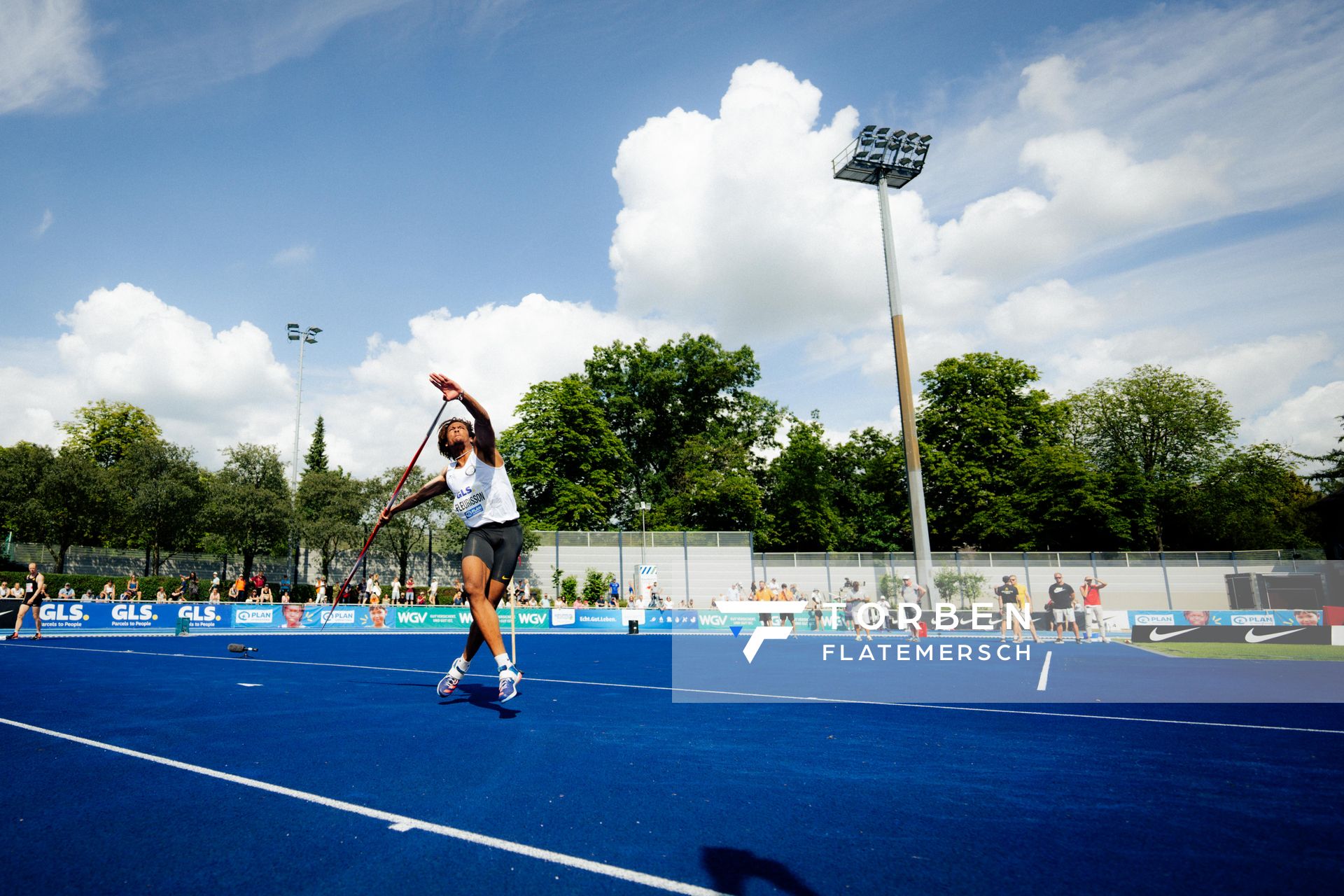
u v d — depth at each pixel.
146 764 3.89
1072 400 51.59
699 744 4.59
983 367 46.72
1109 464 49.28
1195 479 47.56
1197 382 47.97
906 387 25.98
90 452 54.28
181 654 12.48
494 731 4.91
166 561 44.06
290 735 4.70
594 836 2.84
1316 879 2.48
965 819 3.11
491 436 5.62
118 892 2.28
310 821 2.97
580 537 35.25
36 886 2.32
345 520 44.31
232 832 2.84
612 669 10.55
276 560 46.56
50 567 40.66
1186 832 2.96
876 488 51.12
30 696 6.58
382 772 3.75
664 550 35.41
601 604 33.62
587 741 4.61
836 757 4.27
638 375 55.38
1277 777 3.91
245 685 7.60
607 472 47.12
